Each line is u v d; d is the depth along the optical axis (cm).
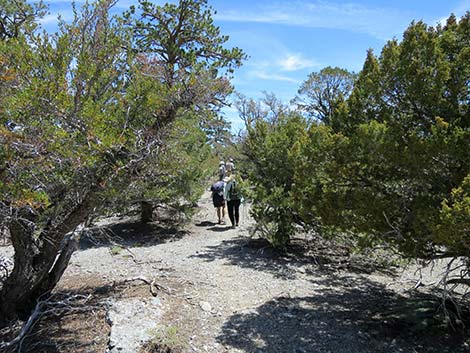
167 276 783
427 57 476
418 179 497
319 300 684
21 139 401
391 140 484
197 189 1213
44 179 461
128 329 532
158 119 520
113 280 764
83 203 538
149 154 505
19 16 623
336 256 980
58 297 664
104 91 495
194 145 1073
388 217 516
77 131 440
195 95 525
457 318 571
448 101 471
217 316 604
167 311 606
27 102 399
